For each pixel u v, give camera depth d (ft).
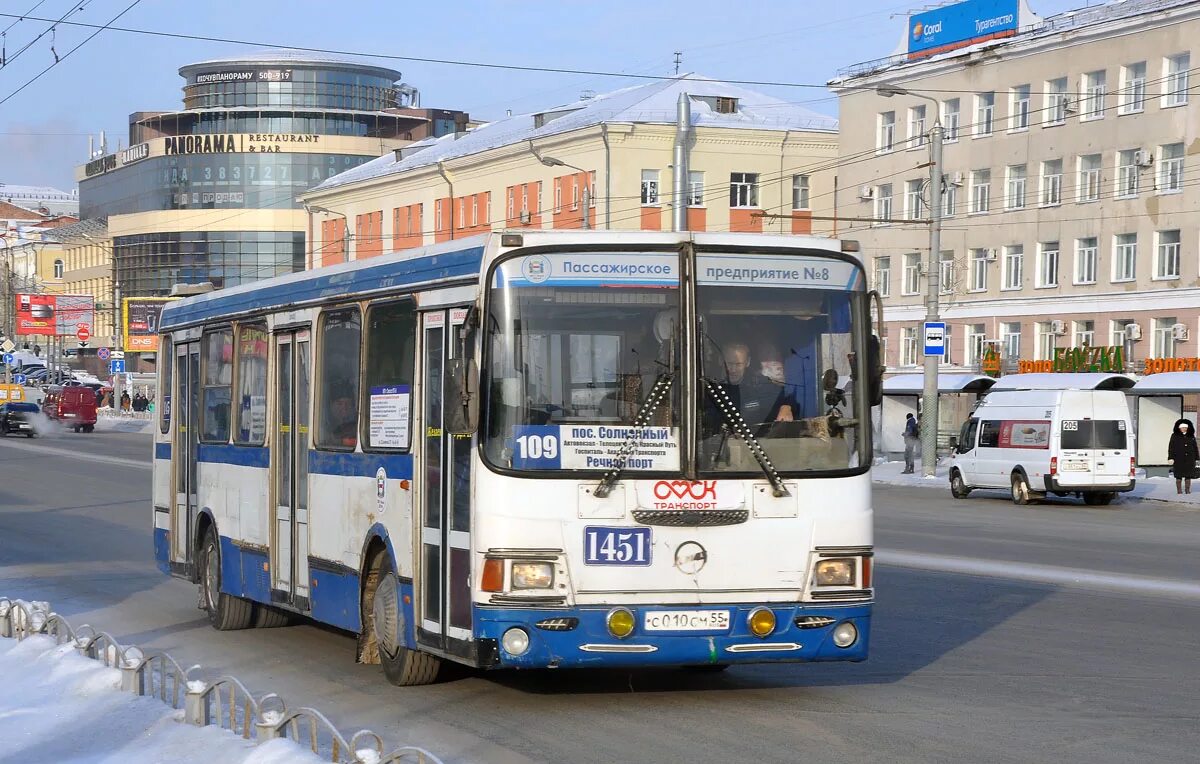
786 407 29.71
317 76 358.64
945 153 192.54
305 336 38.29
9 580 57.72
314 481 37.37
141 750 26.35
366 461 34.35
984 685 33.86
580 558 28.55
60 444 188.85
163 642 42.01
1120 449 106.32
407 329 32.65
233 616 43.91
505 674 35.17
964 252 190.19
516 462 28.63
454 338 30.50
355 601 34.96
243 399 42.57
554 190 216.74
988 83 186.19
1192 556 66.23
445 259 31.19
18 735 27.91
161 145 364.17
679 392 29.17
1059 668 36.22
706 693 32.81
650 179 209.26
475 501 28.84
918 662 37.11
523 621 28.37
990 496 119.03
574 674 35.22
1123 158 169.68
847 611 29.60
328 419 36.70
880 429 176.96
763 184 216.95
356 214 266.77
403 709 31.19
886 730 28.84
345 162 358.64
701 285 29.48
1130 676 35.09
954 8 191.31
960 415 171.53
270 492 40.22
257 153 356.59
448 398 28.86
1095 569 59.72
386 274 34.04
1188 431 113.39
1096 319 173.06
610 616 28.53
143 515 87.25
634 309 29.27
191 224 360.07
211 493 44.93
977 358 188.65
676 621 28.78
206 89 363.56
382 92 366.43
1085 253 175.11
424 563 31.48
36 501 97.45
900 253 199.93
